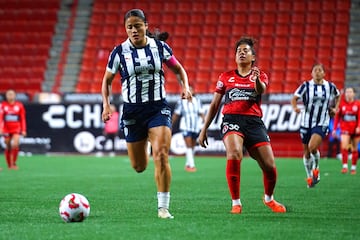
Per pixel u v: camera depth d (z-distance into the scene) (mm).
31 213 34562
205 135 35719
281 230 28328
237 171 34281
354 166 67750
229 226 29344
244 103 34438
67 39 122312
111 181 57469
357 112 68250
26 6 127125
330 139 95500
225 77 35000
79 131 100562
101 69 117000
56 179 59594
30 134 101750
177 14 122750
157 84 32031
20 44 122375
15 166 75250
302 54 114938
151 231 27750
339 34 116688
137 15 31562
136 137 32594
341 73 111188
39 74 118000
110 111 32281
